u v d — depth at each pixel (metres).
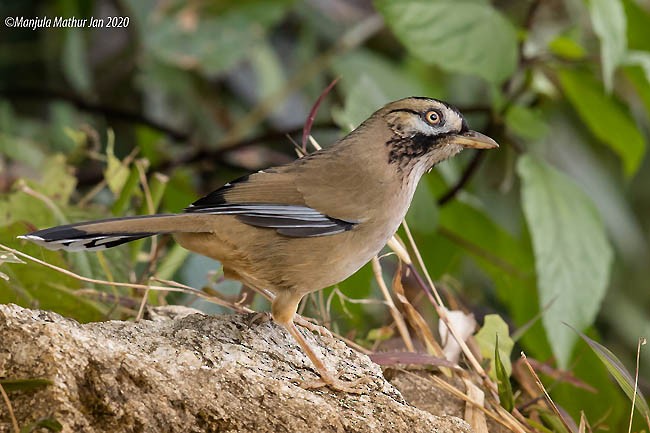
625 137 13.41
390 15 12.15
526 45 13.16
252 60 17.14
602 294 11.95
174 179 14.39
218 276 10.63
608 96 13.08
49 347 7.06
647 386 12.12
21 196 11.02
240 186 8.75
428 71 17.31
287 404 7.57
